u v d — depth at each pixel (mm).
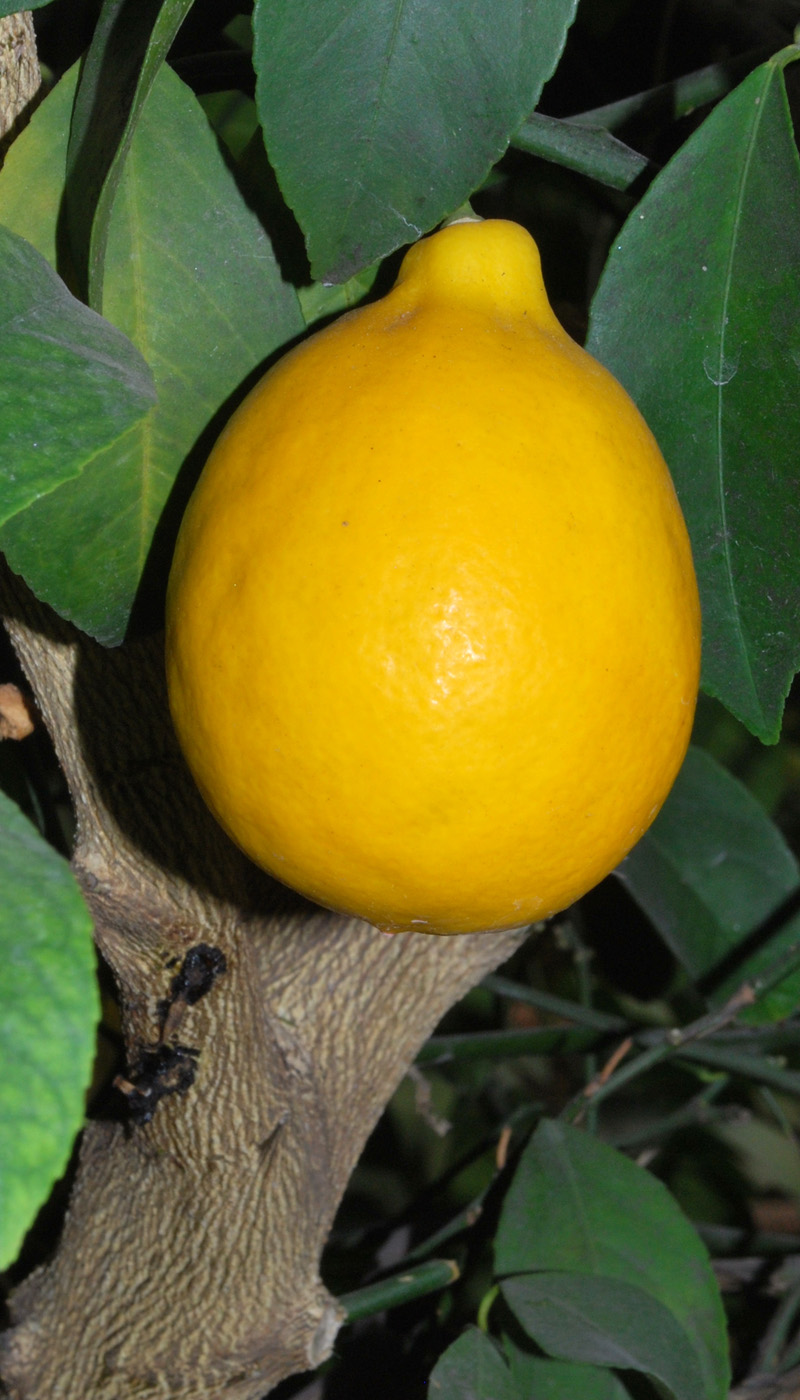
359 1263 700
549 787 415
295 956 522
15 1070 373
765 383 457
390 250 439
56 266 452
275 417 424
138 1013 508
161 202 449
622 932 724
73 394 403
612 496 420
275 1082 517
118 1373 536
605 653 415
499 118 434
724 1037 704
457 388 418
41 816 580
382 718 410
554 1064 935
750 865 626
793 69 491
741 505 460
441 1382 519
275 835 422
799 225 453
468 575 409
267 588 415
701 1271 549
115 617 452
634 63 583
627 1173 564
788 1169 885
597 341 460
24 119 465
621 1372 540
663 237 455
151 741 481
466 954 535
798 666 459
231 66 506
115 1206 537
